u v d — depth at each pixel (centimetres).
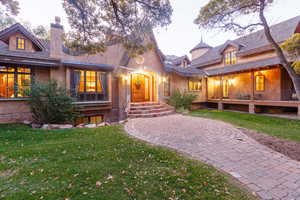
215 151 439
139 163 355
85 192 246
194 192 253
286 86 1203
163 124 791
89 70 1007
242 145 488
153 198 238
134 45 662
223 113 1259
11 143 491
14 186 262
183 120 905
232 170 335
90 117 1036
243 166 354
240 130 683
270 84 1264
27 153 399
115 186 265
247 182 291
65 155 394
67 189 254
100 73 1053
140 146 466
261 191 265
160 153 411
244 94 1432
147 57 1223
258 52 1328
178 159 378
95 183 272
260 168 346
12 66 812
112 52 1090
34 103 744
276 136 593
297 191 266
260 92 1340
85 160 364
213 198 240
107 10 571
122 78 1087
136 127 724
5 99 792
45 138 547
